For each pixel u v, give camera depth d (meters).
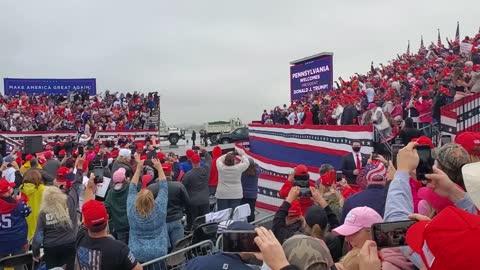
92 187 6.17
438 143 11.88
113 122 41.41
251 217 10.66
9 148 31.30
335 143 14.52
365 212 3.36
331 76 27.91
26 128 39.16
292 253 2.74
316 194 5.17
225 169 9.77
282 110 25.41
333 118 18.83
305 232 4.57
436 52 29.98
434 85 16.69
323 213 4.50
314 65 29.19
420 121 13.73
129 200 6.35
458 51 28.61
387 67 33.03
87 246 4.69
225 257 3.22
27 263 6.99
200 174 9.53
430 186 3.05
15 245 7.41
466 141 3.46
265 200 14.60
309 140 15.78
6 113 41.44
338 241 4.43
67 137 35.97
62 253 6.77
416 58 30.95
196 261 3.25
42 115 41.62
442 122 11.70
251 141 19.92
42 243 6.77
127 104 45.81
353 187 10.18
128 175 9.43
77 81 50.22
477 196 2.29
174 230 7.83
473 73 12.91
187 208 9.58
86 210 4.64
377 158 5.02
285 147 17.22
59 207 6.69
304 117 20.00
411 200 3.23
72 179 9.34
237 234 3.23
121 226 7.44
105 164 14.85
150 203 6.14
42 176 9.66
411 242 2.44
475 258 1.76
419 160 3.27
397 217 3.11
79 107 44.66
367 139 13.27
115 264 4.60
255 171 10.62
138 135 39.97
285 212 5.00
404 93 18.05
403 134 10.58
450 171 3.15
